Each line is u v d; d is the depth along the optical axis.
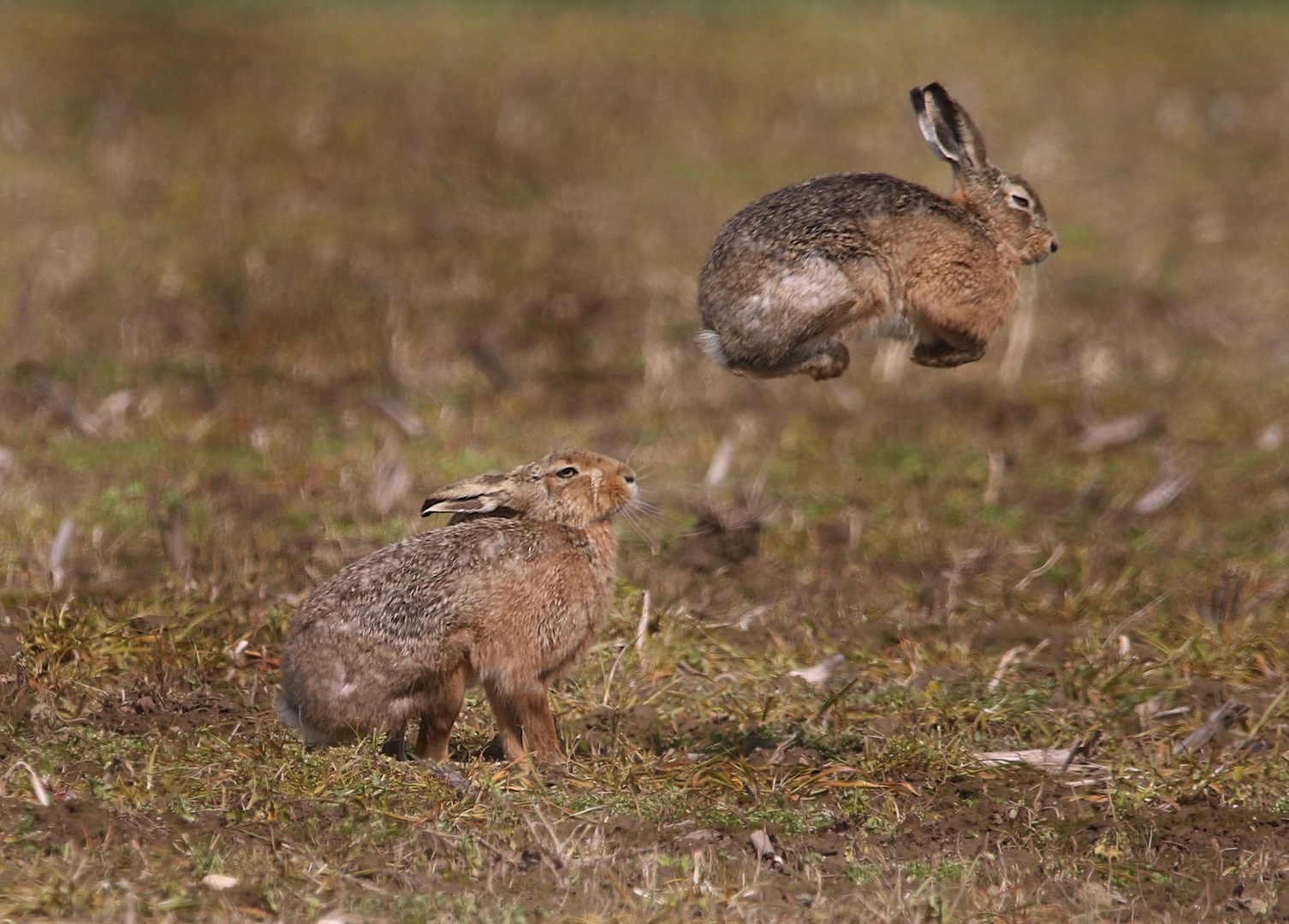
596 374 50.44
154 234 58.03
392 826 21.48
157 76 70.69
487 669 24.20
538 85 74.19
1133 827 23.36
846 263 26.42
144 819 21.20
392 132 67.94
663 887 20.27
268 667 28.48
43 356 48.81
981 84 78.12
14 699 25.59
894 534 37.50
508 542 24.53
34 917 18.30
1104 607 33.28
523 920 18.72
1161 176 70.31
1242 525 39.03
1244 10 94.00
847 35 83.62
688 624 31.08
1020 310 55.78
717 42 81.56
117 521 35.78
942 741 26.25
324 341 51.22
